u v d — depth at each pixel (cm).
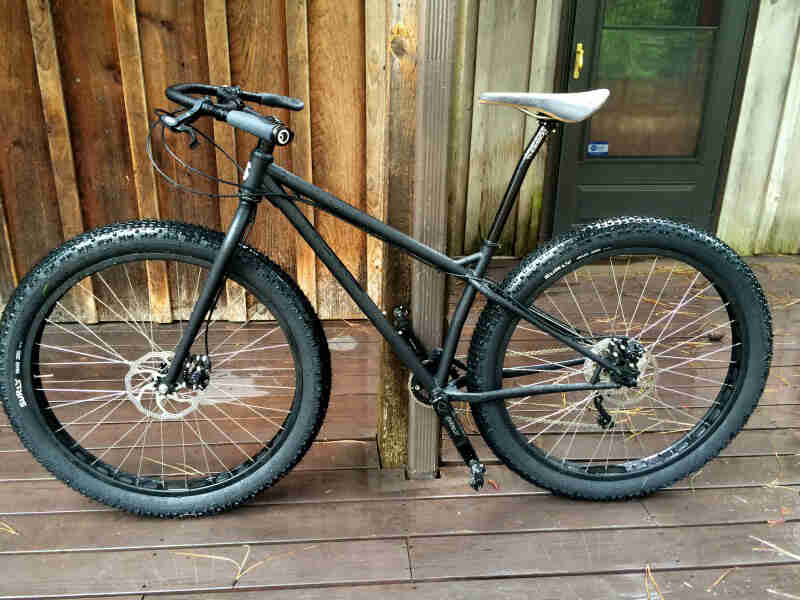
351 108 260
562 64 331
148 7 241
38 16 236
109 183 262
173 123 143
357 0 246
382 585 155
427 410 180
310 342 165
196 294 277
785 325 286
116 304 277
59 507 177
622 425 214
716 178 357
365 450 201
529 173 346
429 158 160
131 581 155
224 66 249
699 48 334
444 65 153
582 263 163
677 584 156
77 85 248
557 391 169
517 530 171
